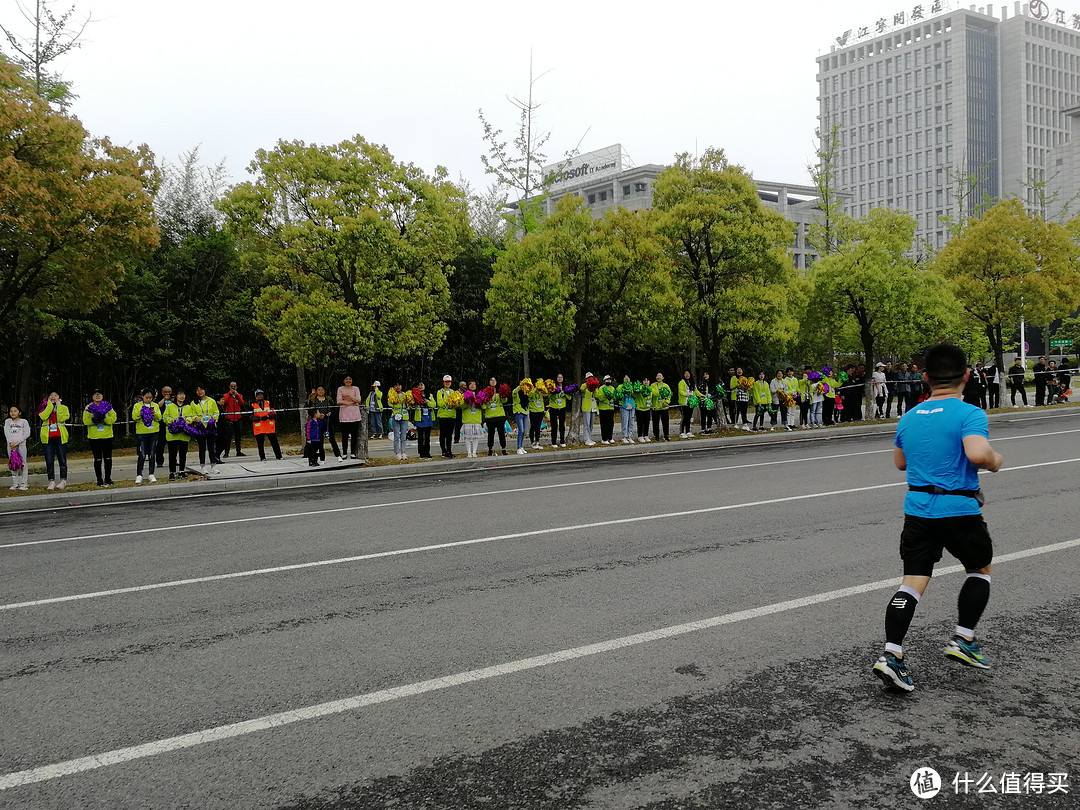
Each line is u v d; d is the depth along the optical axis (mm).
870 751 3449
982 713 3805
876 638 4848
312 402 17016
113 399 23531
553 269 19391
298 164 17672
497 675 4375
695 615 5340
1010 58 117250
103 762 3500
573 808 3037
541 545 7672
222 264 25297
